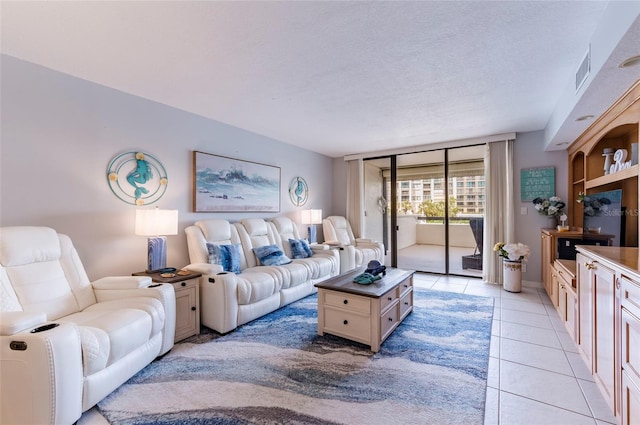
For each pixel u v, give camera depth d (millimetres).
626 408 1417
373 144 5035
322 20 1769
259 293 2971
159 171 3137
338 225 5449
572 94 2484
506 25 1816
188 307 2631
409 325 2861
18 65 2230
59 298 2025
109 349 1708
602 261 1722
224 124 3854
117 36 1936
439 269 5164
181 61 2271
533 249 4258
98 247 2668
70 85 2500
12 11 1664
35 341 1410
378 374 2021
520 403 1710
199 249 3113
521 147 4328
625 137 2904
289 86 2717
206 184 3590
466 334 2650
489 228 4492
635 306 1329
